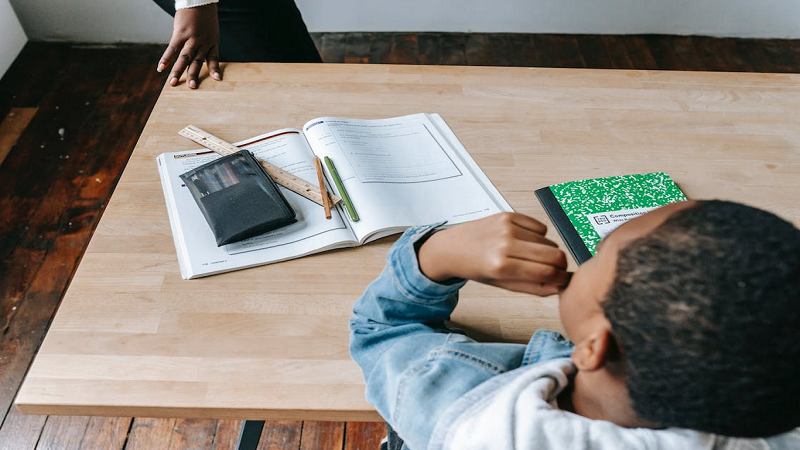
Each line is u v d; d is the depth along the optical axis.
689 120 1.19
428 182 1.01
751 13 2.94
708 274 0.37
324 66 1.29
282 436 1.54
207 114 1.15
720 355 0.37
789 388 0.38
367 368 0.71
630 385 0.43
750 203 1.02
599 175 1.05
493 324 0.82
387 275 0.71
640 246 0.41
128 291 0.84
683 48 2.95
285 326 0.81
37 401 0.72
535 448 0.47
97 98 2.48
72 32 2.73
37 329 1.74
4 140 2.27
